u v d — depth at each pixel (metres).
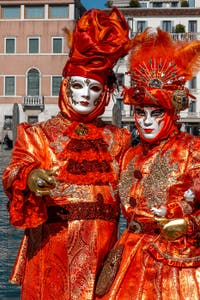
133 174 3.46
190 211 3.19
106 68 3.56
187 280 3.23
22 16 42.78
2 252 6.93
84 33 3.52
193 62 3.53
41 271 3.47
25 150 3.47
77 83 3.55
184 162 3.34
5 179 3.36
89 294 3.40
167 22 41.19
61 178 3.46
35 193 3.21
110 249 3.52
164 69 3.45
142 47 3.57
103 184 3.52
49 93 42.59
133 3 42.00
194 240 3.25
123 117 26.50
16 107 24.91
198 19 41.19
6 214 9.66
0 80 42.81
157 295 3.22
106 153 3.59
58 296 3.42
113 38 3.54
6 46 42.97
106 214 3.50
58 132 3.57
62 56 42.50
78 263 3.42
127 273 3.32
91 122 3.66
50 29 42.44
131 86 3.51
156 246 3.28
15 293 5.48
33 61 42.72
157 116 3.42
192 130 38.34
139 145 3.60
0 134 42.00
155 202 3.33
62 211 3.45
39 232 3.49
